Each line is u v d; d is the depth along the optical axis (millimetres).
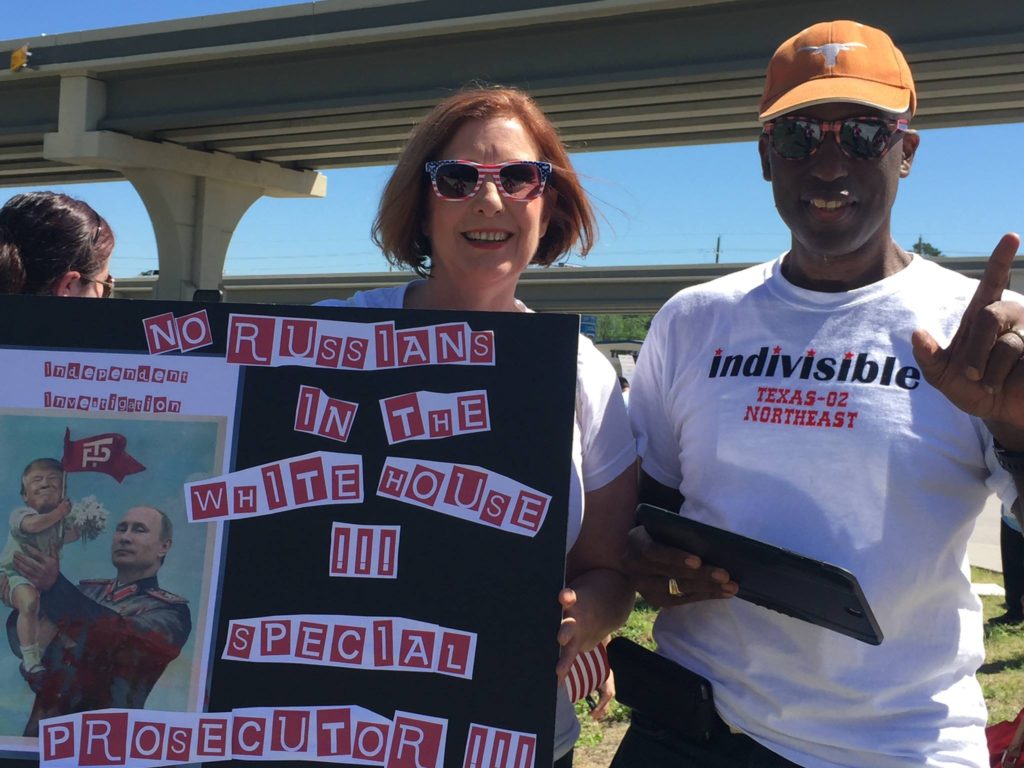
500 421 2000
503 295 2439
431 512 1980
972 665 2129
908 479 2059
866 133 2129
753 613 2215
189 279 27500
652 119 20516
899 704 2064
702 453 2299
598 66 17609
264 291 51781
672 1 16344
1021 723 2398
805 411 2152
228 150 27297
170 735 1926
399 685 1928
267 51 20922
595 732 5047
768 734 2158
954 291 2137
